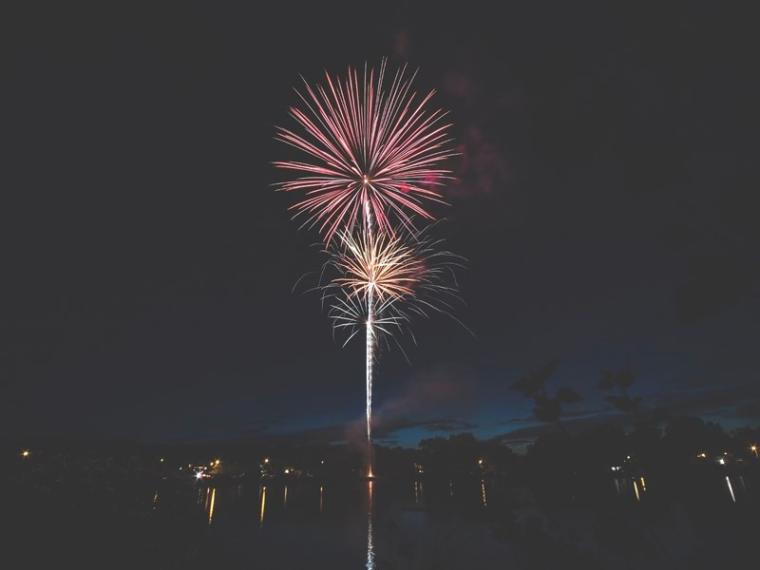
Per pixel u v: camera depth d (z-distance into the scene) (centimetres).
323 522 5397
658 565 311
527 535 420
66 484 1412
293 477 19612
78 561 1113
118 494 1485
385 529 797
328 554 3603
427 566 621
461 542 661
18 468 1434
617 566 338
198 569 1473
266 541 4128
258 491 13575
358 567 2816
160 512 1529
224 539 3956
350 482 15812
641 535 348
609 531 369
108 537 1242
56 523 1202
